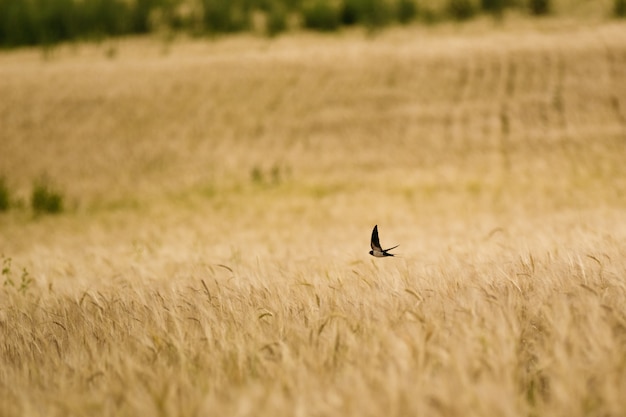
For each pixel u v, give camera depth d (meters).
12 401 17.70
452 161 156.12
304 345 19.48
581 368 15.34
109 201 147.00
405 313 20.66
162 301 27.09
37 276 43.25
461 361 16.02
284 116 195.25
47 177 168.25
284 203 127.81
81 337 24.39
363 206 119.69
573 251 29.31
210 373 18.97
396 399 14.26
